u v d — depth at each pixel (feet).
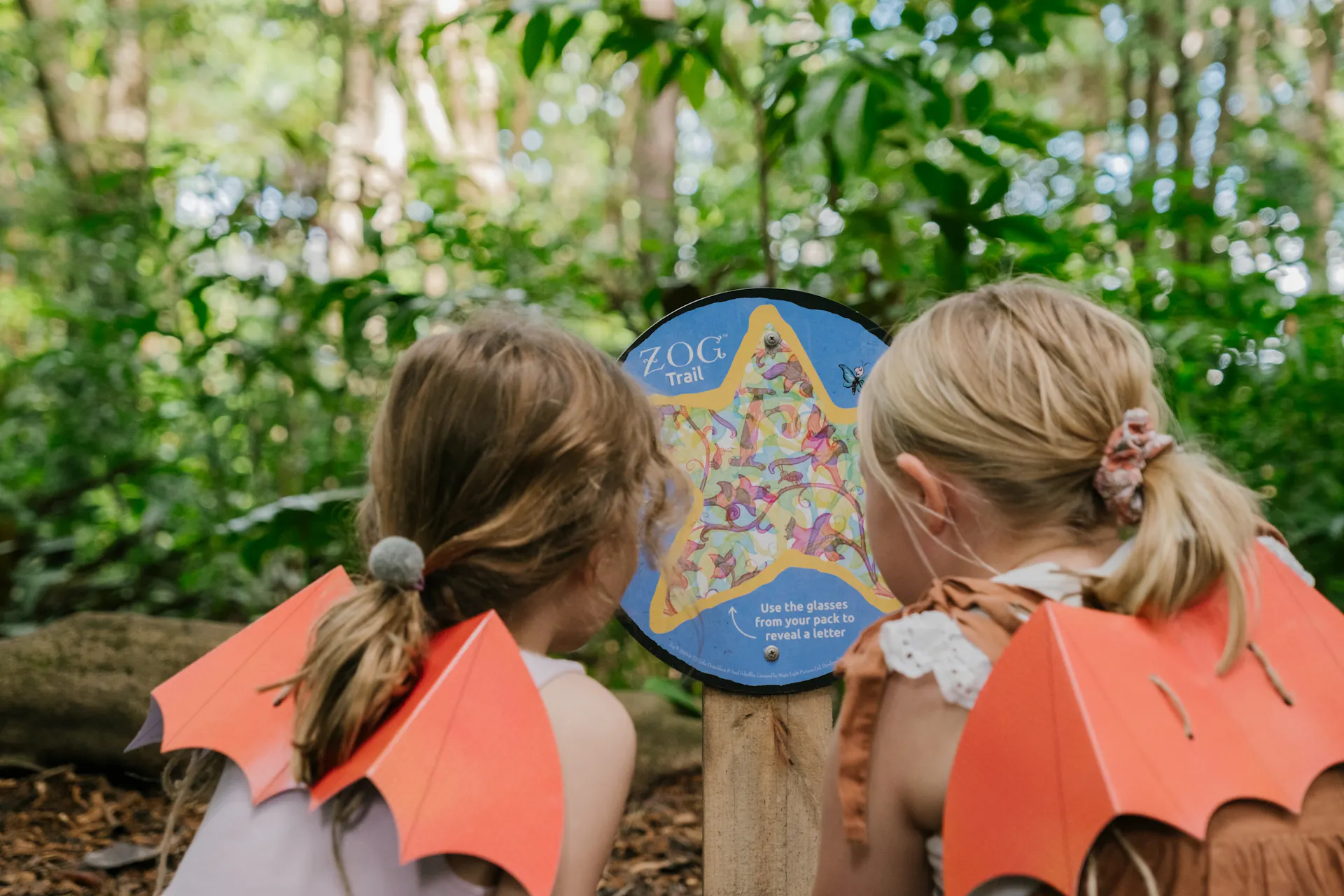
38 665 7.65
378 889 2.69
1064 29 11.25
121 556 12.45
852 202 8.96
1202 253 9.96
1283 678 2.70
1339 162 17.85
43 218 14.76
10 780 7.37
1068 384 2.89
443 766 2.55
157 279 12.94
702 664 4.39
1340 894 2.54
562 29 6.93
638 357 4.47
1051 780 2.39
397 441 3.07
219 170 10.15
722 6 6.48
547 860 2.53
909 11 6.75
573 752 2.85
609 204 24.08
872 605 4.47
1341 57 20.59
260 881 2.75
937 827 2.80
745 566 4.44
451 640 2.81
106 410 12.86
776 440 4.50
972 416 2.91
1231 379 8.25
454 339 3.12
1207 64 18.94
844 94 6.02
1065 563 2.92
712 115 23.06
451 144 17.07
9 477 13.53
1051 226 8.47
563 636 3.23
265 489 11.80
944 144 8.77
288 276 10.35
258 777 2.91
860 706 2.92
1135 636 2.62
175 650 7.80
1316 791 2.64
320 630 2.82
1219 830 2.53
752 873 4.51
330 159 11.04
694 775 8.04
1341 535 8.25
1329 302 8.37
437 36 7.42
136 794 7.41
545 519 2.92
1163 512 2.68
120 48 19.98
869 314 8.43
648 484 3.26
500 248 9.80
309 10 16.75
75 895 6.19
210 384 12.67
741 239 9.80
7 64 18.26
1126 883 2.50
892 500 3.11
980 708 2.58
